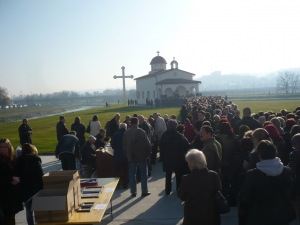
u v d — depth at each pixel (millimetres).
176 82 62688
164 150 7961
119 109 57031
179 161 7859
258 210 4023
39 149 16500
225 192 7062
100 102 185875
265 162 4078
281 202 4000
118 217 6809
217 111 13016
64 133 13477
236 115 11305
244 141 6195
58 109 109375
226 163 7164
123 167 9047
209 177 4375
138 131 8172
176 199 7891
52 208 4484
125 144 8242
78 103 191250
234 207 7125
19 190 5734
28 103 172750
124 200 7973
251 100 67375
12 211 5410
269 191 3979
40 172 5914
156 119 12359
